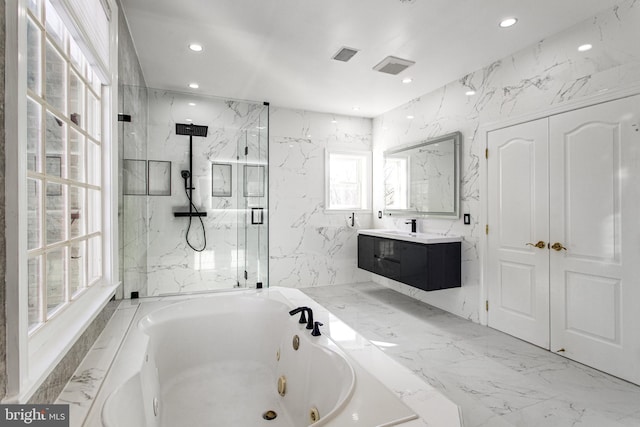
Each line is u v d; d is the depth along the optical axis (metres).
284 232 4.48
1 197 0.77
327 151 4.69
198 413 1.87
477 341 2.78
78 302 1.42
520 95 2.77
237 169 3.63
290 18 2.30
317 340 1.74
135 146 2.63
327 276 4.71
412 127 4.11
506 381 2.13
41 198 1.10
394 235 3.76
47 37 1.16
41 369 0.93
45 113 1.12
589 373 2.21
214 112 3.46
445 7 2.18
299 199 4.55
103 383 1.29
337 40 2.61
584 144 2.31
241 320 2.44
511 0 2.09
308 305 2.32
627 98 2.08
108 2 1.73
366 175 4.95
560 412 1.80
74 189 1.43
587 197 2.30
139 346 1.65
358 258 4.61
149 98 3.29
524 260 2.75
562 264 2.46
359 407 1.12
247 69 3.14
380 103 4.23
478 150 3.18
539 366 2.33
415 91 3.77
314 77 3.36
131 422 1.29
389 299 4.05
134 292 2.52
